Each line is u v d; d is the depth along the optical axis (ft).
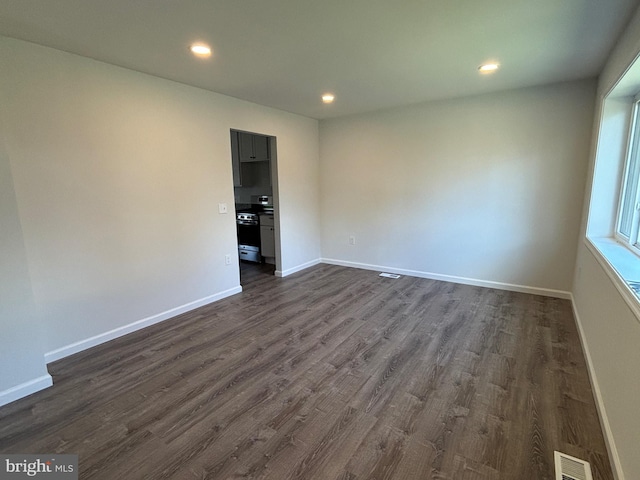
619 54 7.66
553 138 11.79
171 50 8.13
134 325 10.20
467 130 13.32
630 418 4.62
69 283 8.68
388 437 5.83
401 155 15.10
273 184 15.46
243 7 6.15
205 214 12.10
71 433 6.06
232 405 6.75
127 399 6.99
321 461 5.35
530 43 7.94
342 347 9.05
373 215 16.42
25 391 7.13
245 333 10.01
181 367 8.18
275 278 15.84
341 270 17.02
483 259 13.84
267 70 9.65
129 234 9.87
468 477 5.01
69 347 8.79
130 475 5.15
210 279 12.53
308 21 6.73
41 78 7.80
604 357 6.44
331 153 17.17
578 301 10.40
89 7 6.08
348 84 11.10
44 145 7.97
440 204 14.46
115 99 9.22
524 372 7.71
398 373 7.77
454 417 6.29
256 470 5.20
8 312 6.89
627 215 8.94
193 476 5.11
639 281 5.55
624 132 9.20
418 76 10.35
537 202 12.41
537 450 5.48
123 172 9.58
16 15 6.34
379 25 6.95
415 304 12.10
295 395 7.04
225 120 12.46
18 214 6.97
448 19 6.73
